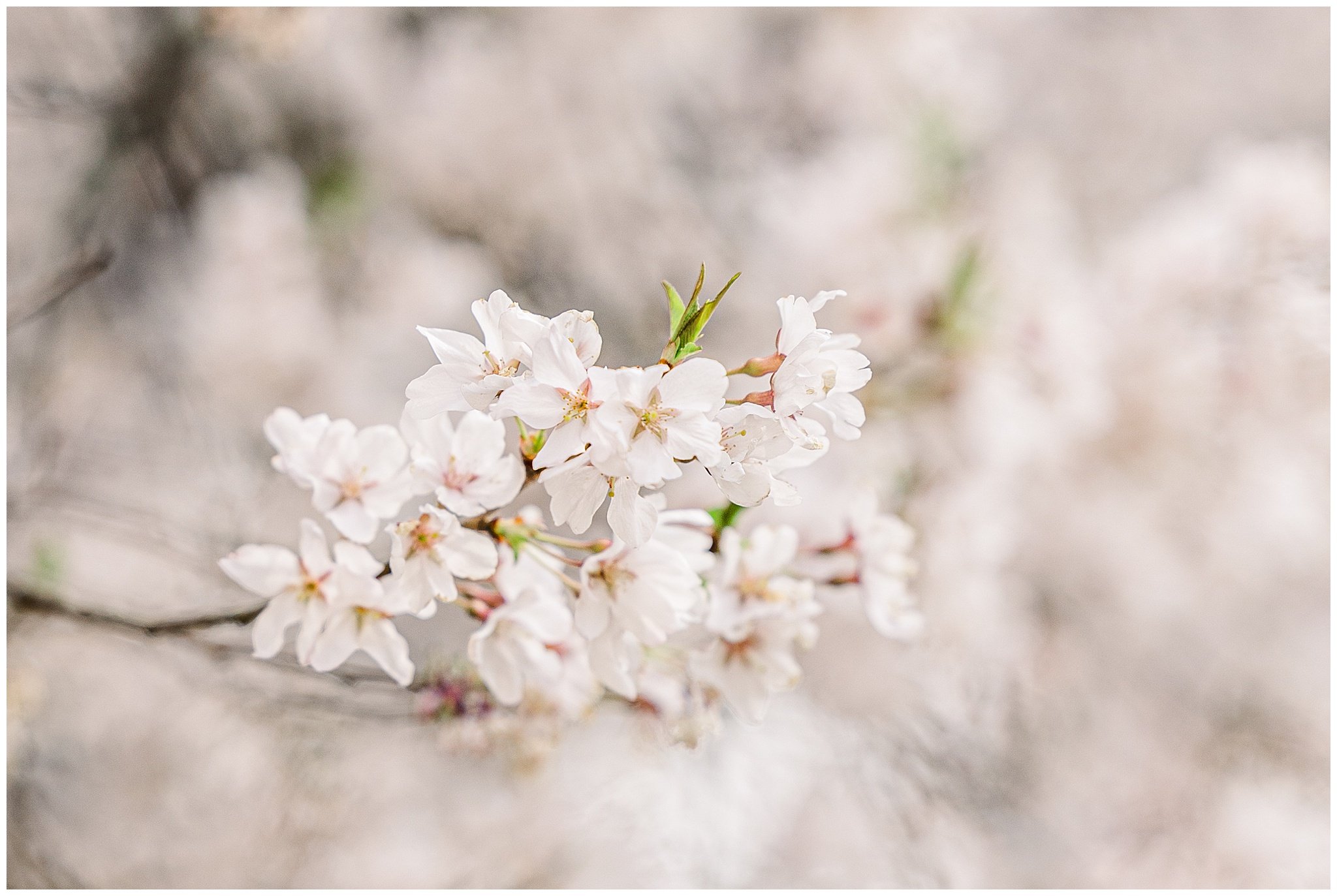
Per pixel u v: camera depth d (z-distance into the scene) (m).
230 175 1.42
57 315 1.29
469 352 0.53
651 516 0.51
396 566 0.54
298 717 1.21
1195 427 1.15
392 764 1.36
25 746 1.13
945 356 0.99
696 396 0.51
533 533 0.56
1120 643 1.32
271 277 1.32
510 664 0.57
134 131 1.34
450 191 1.51
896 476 1.03
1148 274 1.18
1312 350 1.13
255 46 1.28
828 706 1.33
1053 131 1.79
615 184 1.54
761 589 0.59
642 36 1.60
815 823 1.46
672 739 0.62
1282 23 1.90
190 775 1.29
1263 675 1.41
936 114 1.16
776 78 1.59
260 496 1.29
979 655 1.25
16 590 0.74
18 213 1.35
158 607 1.01
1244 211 1.18
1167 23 1.90
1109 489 1.20
